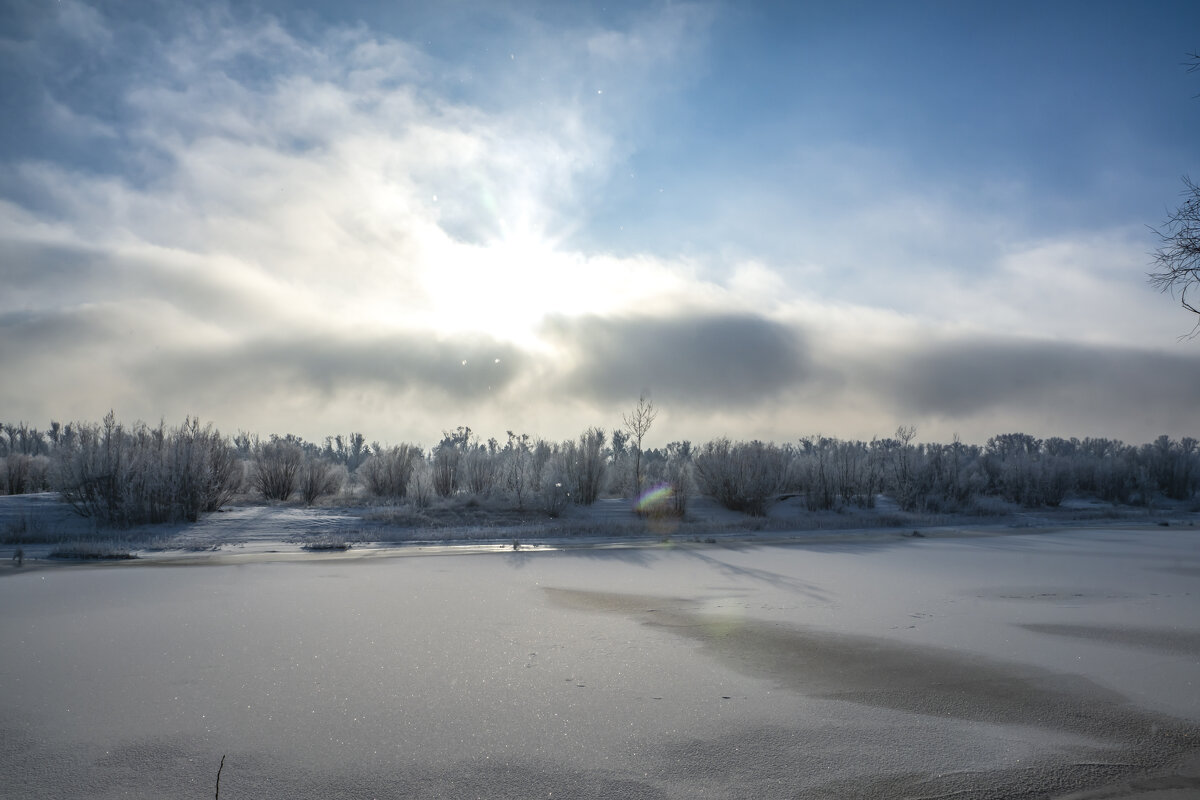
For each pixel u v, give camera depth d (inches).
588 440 1307.8
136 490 914.7
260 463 1279.5
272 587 528.7
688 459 1573.6
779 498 1375.5
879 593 515.2
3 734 242.5
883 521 1151.6
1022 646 363.9
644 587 537.0
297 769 217.0
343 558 701.3
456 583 551.8
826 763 224.5
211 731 245.8
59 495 1040.8
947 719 261.9
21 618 417.7
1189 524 1208.2
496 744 236.5
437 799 199.2
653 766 221.3
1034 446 3260.3
